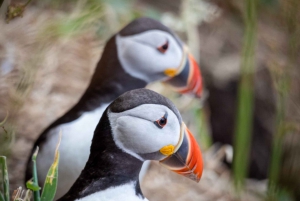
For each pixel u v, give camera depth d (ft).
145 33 21.07
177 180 28.22
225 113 36.60
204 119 32.24
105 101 20.44
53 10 31.32
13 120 26.14
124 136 15.56
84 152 19.16
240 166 24.34
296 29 26.32
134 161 15.80
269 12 36.91
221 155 30.22
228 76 36.58
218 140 36.73
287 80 24.99
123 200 15.31
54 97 28.86
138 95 15.81
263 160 36.14
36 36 29.68
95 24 31.94
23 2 30.55
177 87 22.41
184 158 16.63
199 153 16.92
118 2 29.60
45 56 29.58
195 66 22.40
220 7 38.96
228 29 38.93
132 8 33.01
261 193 31.50
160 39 21.21
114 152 15.58
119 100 15.75
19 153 25.93
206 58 37.09
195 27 32.71
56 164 15.48
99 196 15.25
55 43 30.12
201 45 37.50
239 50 38.14
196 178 17.11
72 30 30.07
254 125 36.14
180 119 16.56
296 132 29.37
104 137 15.60
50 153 19.26
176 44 21.79
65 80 29.76
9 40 29.22
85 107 20.08
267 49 36.96
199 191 28.09
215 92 36.65
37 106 28.02
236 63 36.99
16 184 24.63
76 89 29.84
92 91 20.52
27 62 28.53
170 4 37.96
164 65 21.52
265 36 37.50
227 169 30.50
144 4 37.06
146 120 15.69
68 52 30.53
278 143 24.32
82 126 19.43
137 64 21.12
